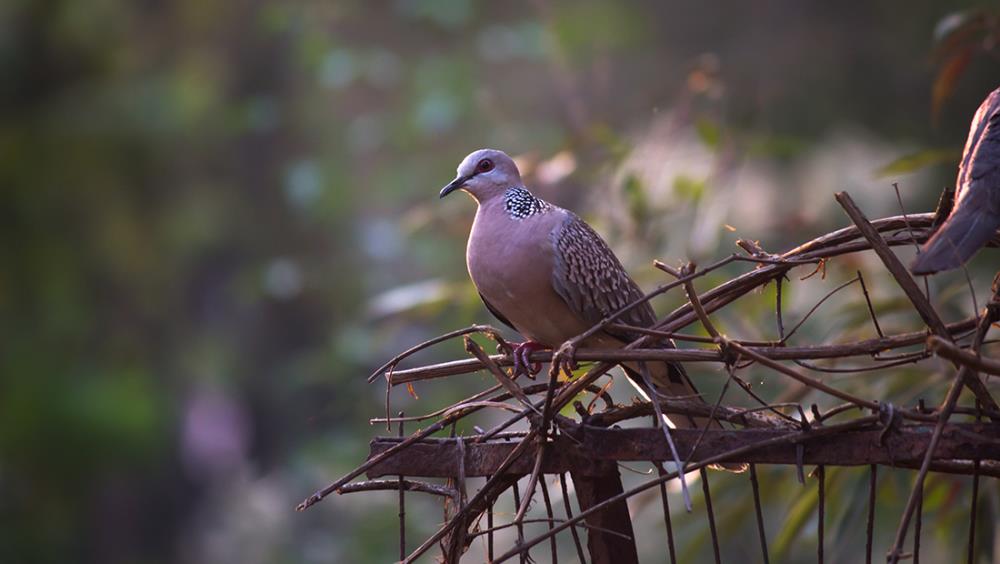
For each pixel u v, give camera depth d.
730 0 15.17
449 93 14.95
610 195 9.52
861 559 10.12
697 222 9.35
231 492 19.78
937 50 6.94
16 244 16.78
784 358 4.49
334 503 16.67
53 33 16.92
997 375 4.09
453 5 15.58
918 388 6.70
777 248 9.77
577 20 15.34
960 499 6.82
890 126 13.95
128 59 17.59
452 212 10.67
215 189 17.83
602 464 4.82
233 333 19.00
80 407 16.50
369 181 16.41
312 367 15.30
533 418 4.70
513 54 15.26
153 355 18.31
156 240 17.69
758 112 14.02
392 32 16.78
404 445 4.85
